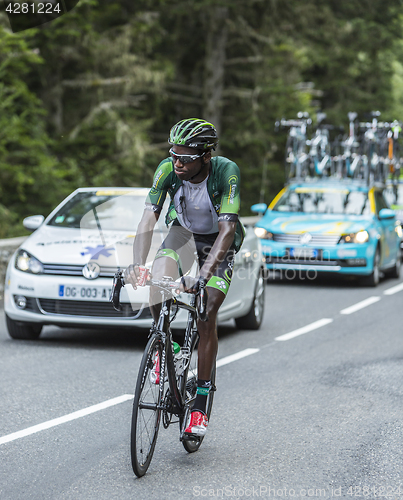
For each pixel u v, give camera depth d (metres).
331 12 49.22
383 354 13.02
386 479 7.00
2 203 31.50
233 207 7.32
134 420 6.77
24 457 7.53
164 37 44.78
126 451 7.76
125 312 12.24
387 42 57.06
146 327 12.28
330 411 9.37
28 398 9.75
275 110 46.03
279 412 9.30
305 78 58.31
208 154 7.21
